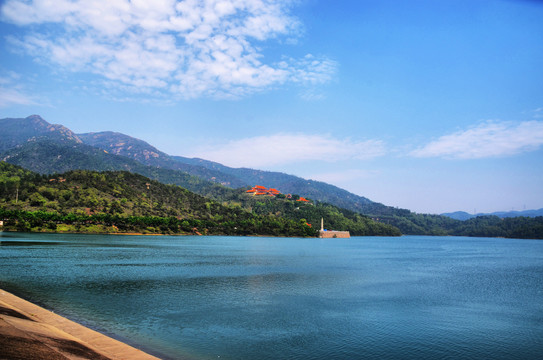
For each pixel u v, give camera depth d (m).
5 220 176.25
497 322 39.53
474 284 67.56
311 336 32.69
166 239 195.12
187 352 27.30
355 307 45.00
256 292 52.94
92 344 24.11
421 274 81.50
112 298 44.94
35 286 50.09
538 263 118.38
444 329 36.31
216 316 38.44
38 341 20.67
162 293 49.66
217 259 102.19
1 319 23.97
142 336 30.44
